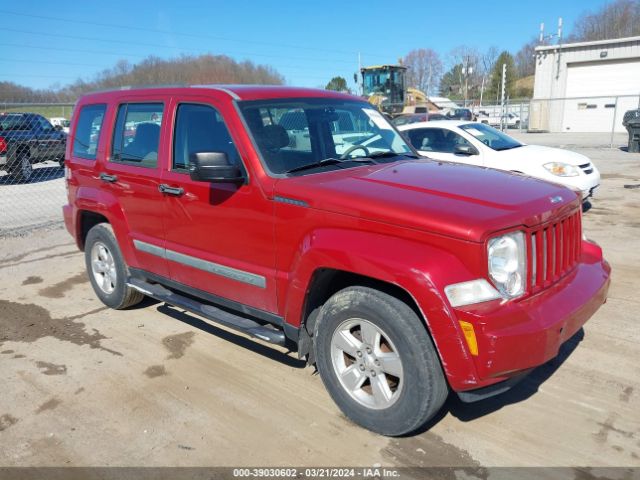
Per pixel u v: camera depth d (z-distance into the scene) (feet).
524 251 9.91
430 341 9.71
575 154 30.30
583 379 12.69
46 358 14.67
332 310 10.91
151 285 15.97
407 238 9.81
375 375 10.59
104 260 17.84
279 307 12.04
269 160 12.10
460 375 9.25
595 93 109.29
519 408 11.65
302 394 12.50
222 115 12.89
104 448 10.80
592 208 31.40
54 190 45.19
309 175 12.00
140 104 15.40
